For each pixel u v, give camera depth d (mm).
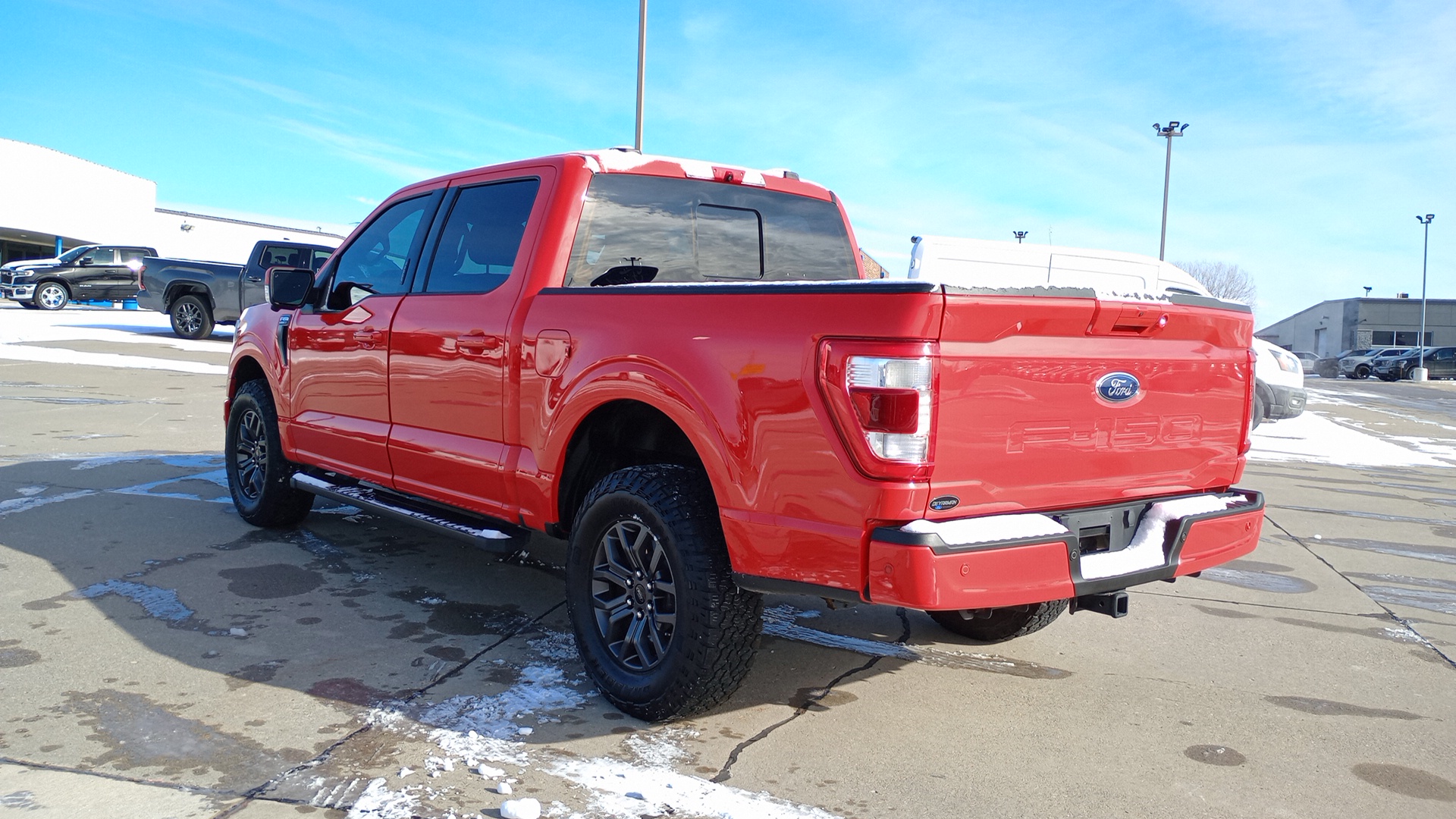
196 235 47781
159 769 2746
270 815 2516
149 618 4000
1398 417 20266
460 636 3979
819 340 2729
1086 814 2727
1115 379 3057
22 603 4117
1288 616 4930
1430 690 3889
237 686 3359
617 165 3953
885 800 2756
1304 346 78062
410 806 2590
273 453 5281
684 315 3115
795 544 2803
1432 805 2873
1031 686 3760
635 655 3336
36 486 6340
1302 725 3471
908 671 3873
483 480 3887
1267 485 9789
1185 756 3160
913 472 2607
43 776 2678
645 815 2602
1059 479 2971
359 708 3229
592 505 3352
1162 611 4945
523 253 3818
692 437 3033
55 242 39500
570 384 3436
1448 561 6383
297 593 4434
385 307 4430
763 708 3416
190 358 16141
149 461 7434
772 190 4531
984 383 2729
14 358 14648
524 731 3109
